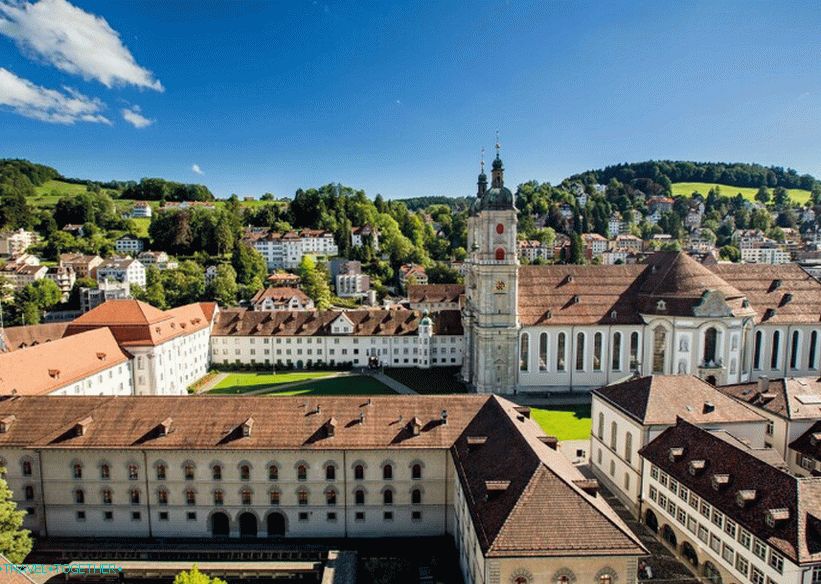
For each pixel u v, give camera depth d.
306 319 135.88
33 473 57.94
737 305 106.00
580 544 38.00
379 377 124.44
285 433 57.62
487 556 37.09
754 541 43.16
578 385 111.50
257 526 58.22
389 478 57.47
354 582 48.34
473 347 118.06
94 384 88.19
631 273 117.31
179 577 38.12
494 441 51.84
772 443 66.38
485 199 107.75
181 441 56.97
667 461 55.28
